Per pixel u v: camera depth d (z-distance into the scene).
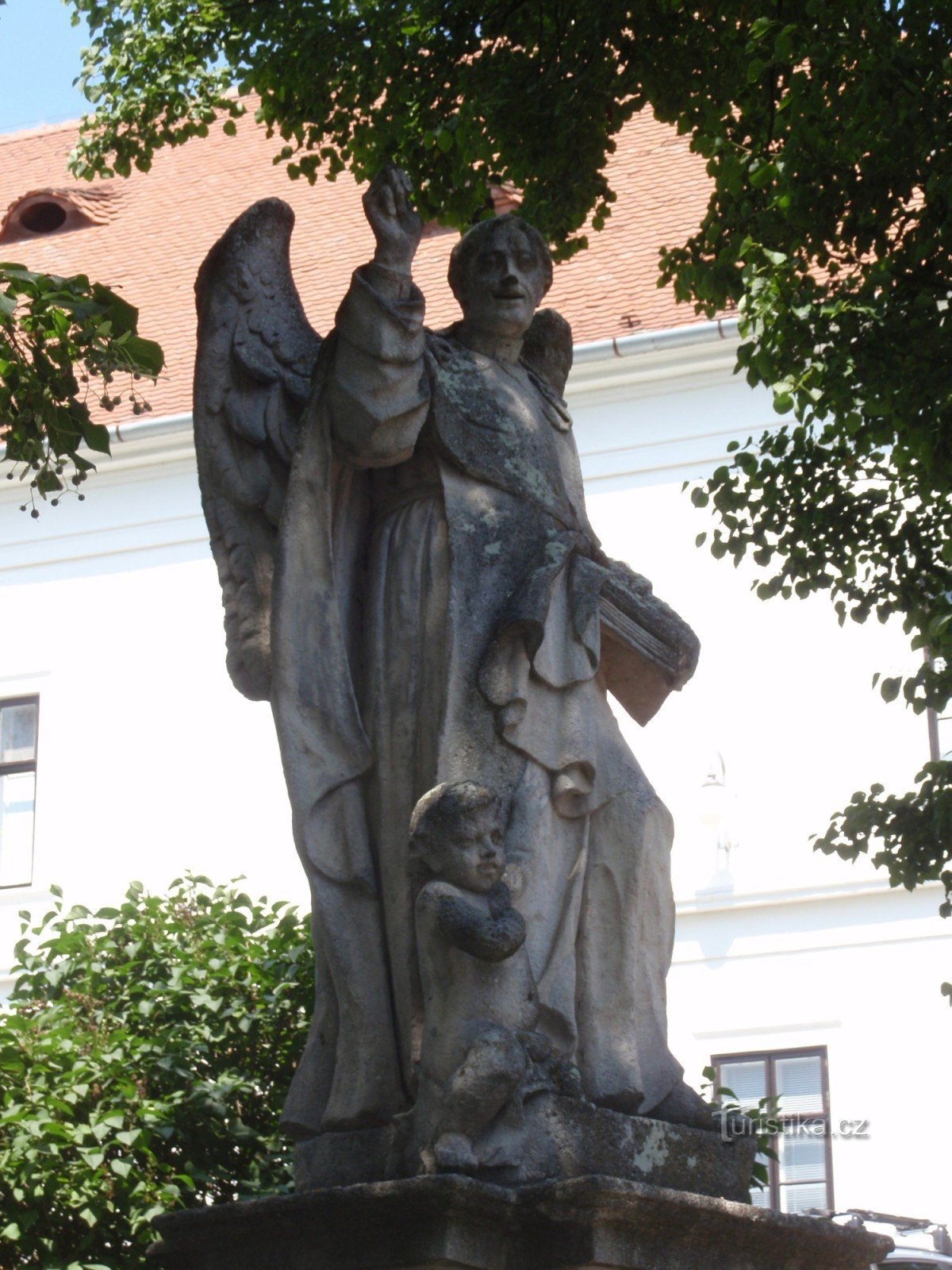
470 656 7.23
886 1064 23.72
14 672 28.44
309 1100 7.11
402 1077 6.94
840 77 11.48
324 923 7.12
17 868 27.66
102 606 28.33
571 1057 6.97
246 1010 13.76
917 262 11.73
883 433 11.93
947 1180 23.09
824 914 24.44
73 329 9.60
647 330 25.48
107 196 31.48
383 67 13.66
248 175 31.06
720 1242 6.71
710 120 12.61
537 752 7.20
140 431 27.39
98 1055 12.89
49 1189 12.07
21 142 33.75
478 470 7.48
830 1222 7.03
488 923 6.70
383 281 7.32
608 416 26.17
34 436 9.77
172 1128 12.57
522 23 13.15
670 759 25.36
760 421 25.59
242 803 27.23
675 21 12.54
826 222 11.83
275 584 7.30
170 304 29.03
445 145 13.21
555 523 7.58
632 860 7.27
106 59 15.00
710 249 13.28
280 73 13.96
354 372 7.30
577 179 13.24
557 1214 6.36
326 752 7.24
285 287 7.89
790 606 25.42
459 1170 6.48
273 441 7.66
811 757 25.00
